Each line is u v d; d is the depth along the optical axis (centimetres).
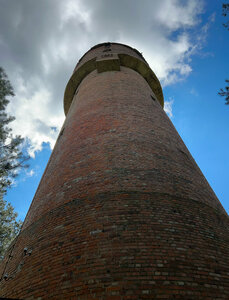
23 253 635
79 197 658
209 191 787
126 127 891
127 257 471
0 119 866
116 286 425
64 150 927
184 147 986
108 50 1711
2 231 1866
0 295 580
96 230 543
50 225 634
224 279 461
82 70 1616
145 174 690
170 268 452
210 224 609
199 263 477
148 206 591
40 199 812
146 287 418
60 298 440
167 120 1104
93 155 786
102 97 1130
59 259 519
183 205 625
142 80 1462
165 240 508
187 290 419
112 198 615
